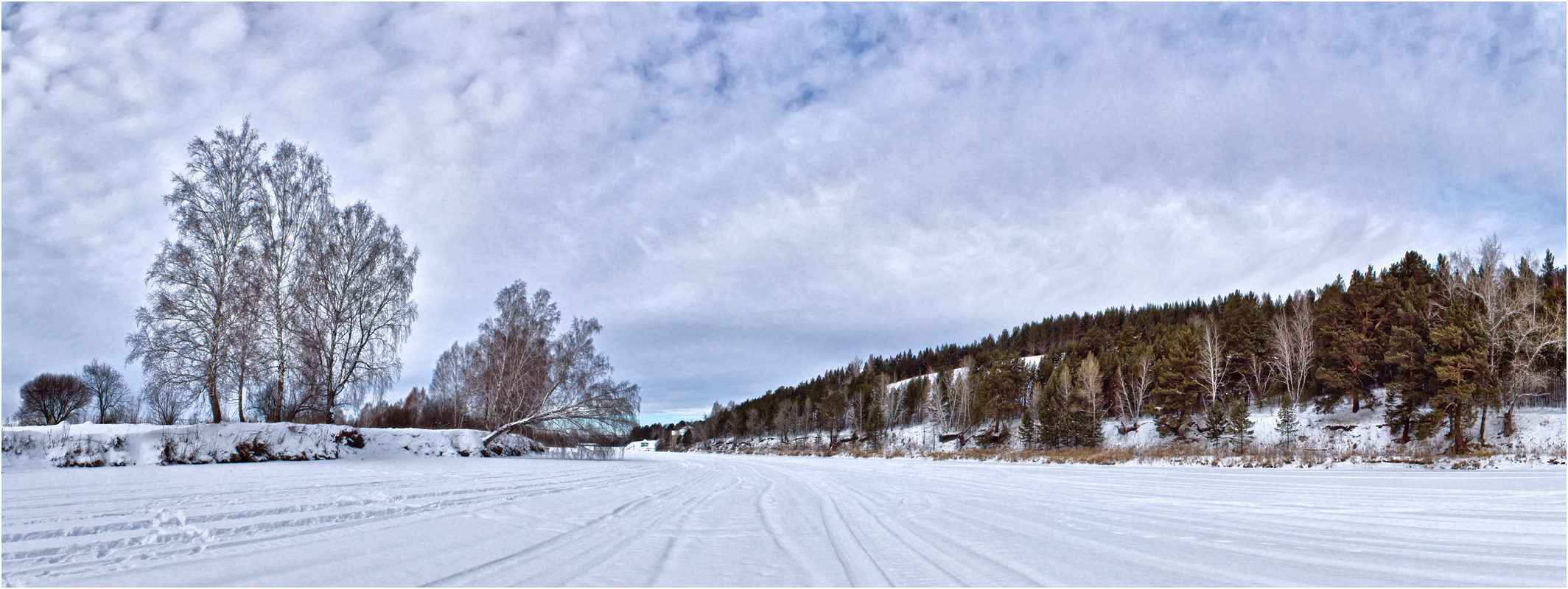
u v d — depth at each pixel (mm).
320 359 23938
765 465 26688
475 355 34344
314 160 25641
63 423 17062
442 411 38312
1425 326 36375
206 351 21125
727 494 10672
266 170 24016
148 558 4176
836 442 74188
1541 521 7176
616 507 8133
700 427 116562
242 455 18438
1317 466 25562
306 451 20141
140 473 12766
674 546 5320
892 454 55219
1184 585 4090
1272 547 5578
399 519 6312
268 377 22547
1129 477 17422
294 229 24656
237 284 21766
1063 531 6582
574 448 31828
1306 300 53406
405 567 4180
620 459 31375
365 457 21641
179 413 21359
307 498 7586
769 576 4270
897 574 4367
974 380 68625
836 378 123688
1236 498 10477
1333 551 5379
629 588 3822
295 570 3980
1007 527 6844
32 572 3715
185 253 21094
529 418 29672
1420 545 5668
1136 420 50969
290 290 23688
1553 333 31516
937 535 6266
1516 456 24797
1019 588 3986
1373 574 4438
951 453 48188
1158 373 51219
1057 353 91188
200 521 5625
